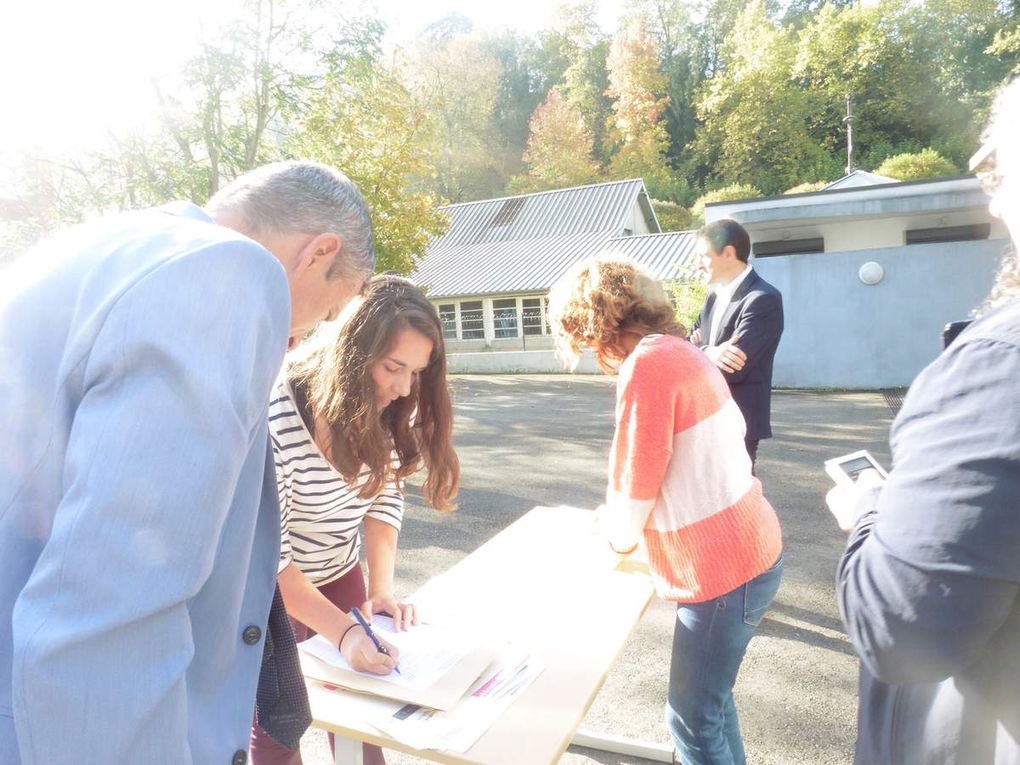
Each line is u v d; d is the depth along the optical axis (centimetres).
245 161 1464
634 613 165
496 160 5375
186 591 71
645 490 161
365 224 109
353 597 188
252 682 97
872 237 1224
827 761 232
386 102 1428
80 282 80
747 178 4819
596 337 175
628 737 245
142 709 69
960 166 3838
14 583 75
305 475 157
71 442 70
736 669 170
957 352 72
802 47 4828
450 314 2200
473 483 614
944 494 68
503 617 164
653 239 2186
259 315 80
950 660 71
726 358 320
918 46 4541
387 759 242
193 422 71
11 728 74
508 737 119
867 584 77
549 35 6009
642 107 4950
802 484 577
